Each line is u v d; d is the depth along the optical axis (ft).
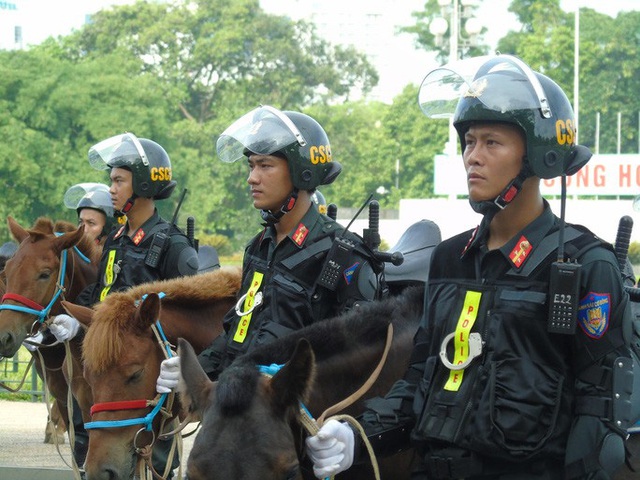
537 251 10.97
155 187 21.79
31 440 32.83
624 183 122.31
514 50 184.24
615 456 10.44
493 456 10.69
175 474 23.39
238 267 19.03
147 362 15.71
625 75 171.12
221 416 10.07
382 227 116.37
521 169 11.04
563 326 10.46
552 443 10.60
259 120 15.96
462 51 79.66
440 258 11.69
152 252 20.97
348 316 12.60
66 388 23.20
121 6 190.60
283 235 15.75
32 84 148.46
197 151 161.48
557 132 11.06
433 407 11.12
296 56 195.21
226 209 167.32
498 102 10.94
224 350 15.40
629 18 174.40
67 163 149.69
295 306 14.99
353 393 12.27
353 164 177.27
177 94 178.50
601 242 10.87
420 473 11.55
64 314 21.88
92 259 22.97
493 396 10.64
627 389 10.57
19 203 147.74
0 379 43.09
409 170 175.11
